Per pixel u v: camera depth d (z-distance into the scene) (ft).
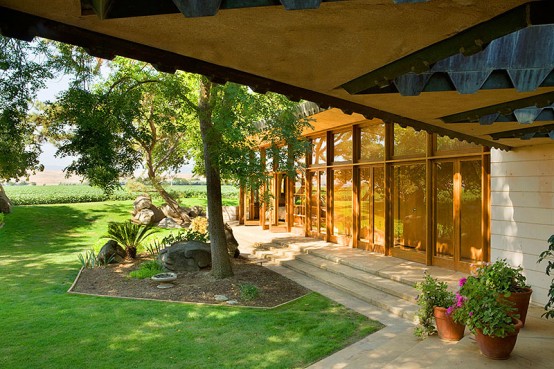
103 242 39.22
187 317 20.93
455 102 9.29
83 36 4.92
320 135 41.22
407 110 10.36
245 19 4.40
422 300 16.65
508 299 15.85
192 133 35.12
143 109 28.96
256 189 25.62
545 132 14.08
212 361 15.71
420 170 29.58
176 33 4.93
